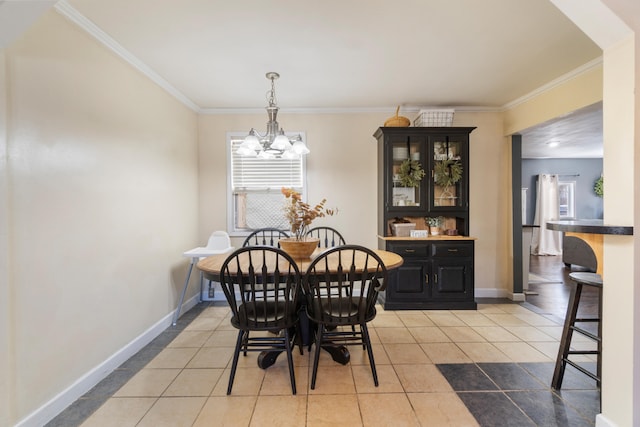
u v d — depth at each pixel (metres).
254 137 2.28
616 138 1.35
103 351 1.95
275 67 2.49
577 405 1.63
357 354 2.22
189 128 3.33
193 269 3.35
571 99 2.64
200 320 2.92
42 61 1.54
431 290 3.17
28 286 1.46
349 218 3.61
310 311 1.95
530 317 2.95
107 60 2.03
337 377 1.92
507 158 3.58
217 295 3.59
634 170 1.28
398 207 3.29
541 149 5.38
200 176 3.59
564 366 1.76
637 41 1.26
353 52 2.25
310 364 2.09
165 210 2.79
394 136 3.26
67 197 1.69
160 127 2.72
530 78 2.73
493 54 2.29
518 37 2.05
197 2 1.67
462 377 1.91
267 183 3.63
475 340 2.44
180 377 1.93
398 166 3.40
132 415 1.58
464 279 3.17
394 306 3.15
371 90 3.00
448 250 3.16
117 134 2.13
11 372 1.38
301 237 2.36
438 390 1.77
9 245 1.37
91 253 1.87
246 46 2.16
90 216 1.86
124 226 2.19
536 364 2.06
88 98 1.86
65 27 1.69
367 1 1.68
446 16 1.82
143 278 2.43
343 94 3.11
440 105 3.47
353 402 1.67
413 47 2.19
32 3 1.20
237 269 1.91
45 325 1.55
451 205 3.37
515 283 3.50
